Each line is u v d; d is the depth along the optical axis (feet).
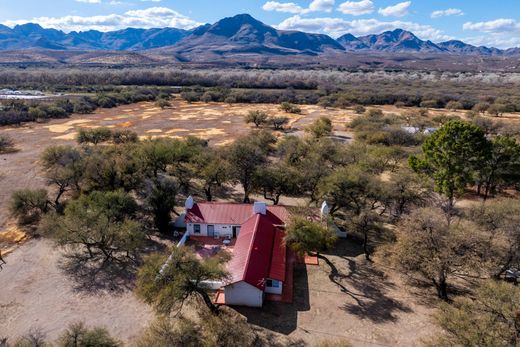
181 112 418.31
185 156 181.27
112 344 73.56
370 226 128.06
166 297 79.66
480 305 74.18
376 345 81.97
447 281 106.22
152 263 87.15
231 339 76.07
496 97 460.96
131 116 387.96
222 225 128.77
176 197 169.37
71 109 402.31
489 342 63.46
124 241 113.70
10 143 260.83
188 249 93.56
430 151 148.66
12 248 122.72
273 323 88.58
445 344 69.00
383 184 141.69
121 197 133.80
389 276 109.19
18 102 386.11
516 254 96.63
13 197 144.25
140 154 173.27
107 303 95.55
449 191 140.46
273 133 308.81
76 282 104.63
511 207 112.68
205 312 89.20
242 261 99.71
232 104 491.72
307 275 109.29
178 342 74.18
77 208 122.42
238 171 158.81
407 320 90.22
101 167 156.56
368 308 94.79
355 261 116.98
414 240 96.53
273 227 122.83
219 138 287.69
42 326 86.74
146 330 80.53
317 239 105.91
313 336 84.48
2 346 79.25
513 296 71.61
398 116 363.76
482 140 140.87
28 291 100.22
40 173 201.87
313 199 153.58
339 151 198.08
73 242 112.27
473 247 96.48
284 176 150.82
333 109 454.40
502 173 160.66
